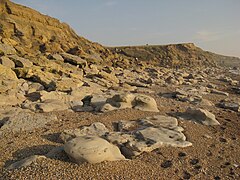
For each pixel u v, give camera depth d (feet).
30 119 39.73
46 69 80.79
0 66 63.93
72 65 101.81
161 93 77.71
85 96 59.11
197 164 29.19
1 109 44.98
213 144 35.14
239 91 94.53
